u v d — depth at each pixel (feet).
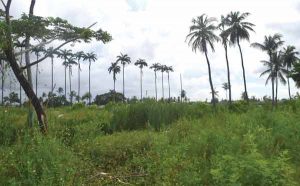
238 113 44.60
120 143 31.73
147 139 32.12
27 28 43.39
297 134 29.43
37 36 44.88
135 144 31.30
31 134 27.22
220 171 19.38
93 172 23.97
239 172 18.28
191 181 21.48
